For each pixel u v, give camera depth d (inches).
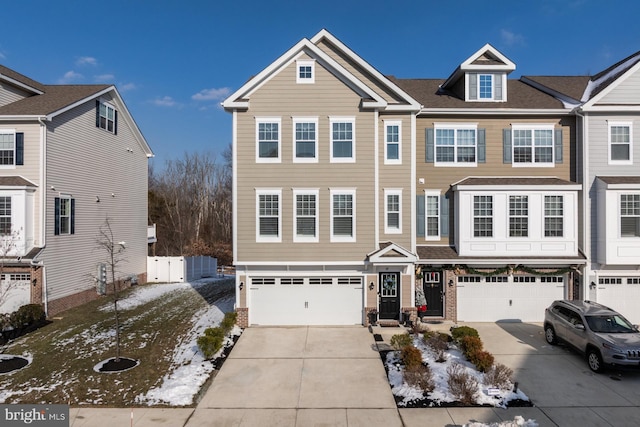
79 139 765.9
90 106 803.4
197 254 1674.5
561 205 628.1
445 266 635.5
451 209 657.0
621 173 634.2
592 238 632.4
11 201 639.1
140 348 521.3
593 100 630.5
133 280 992.9
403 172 627.2
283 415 356.8
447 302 637.9
